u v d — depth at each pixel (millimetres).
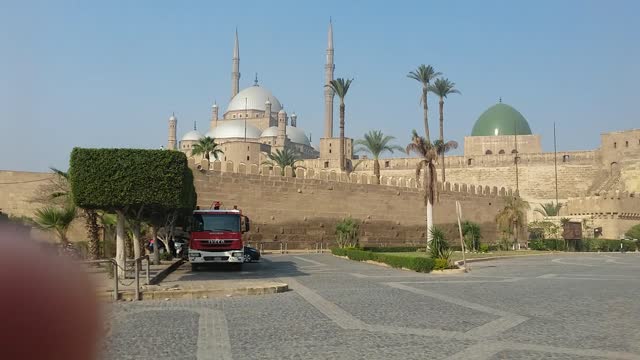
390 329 10336
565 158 90938
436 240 29984
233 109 123688
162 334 9797
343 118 66125
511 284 19422
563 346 8859
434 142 52125
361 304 13812
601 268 28875
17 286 893
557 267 29797
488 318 11648
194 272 24500
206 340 9289
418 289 17516
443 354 8281
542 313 12367
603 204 73188
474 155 95125
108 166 18688
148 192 18844
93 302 1014
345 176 52094
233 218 24922
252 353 8336
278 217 46812
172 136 127375
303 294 15945
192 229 24719
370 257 32438
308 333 9930
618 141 87875
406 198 56750
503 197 67375
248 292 15719
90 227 24203
